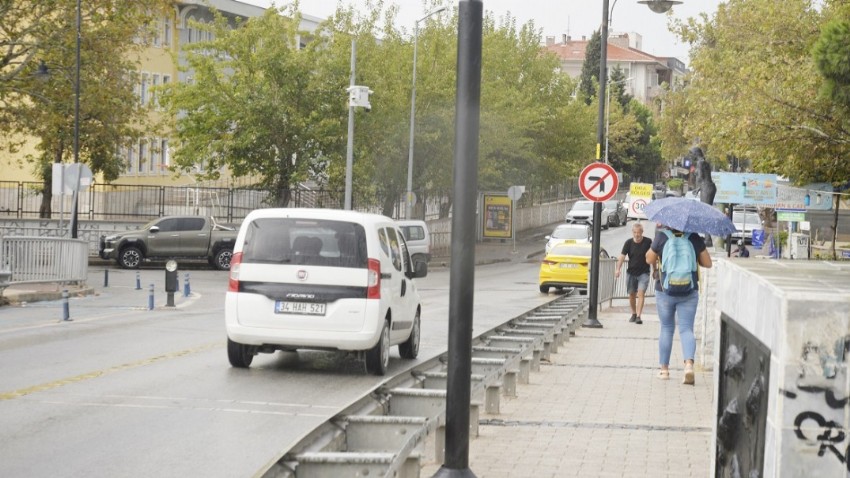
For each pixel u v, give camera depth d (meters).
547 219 125.62
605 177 32.72
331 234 20.31
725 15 46.03
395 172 77.31
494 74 92.69
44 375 19.45
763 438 5.62
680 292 19.64
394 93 75.31
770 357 5.47
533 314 28.22
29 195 78.94
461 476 9.92
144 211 82.06
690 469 12.02
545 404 16.89
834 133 36.88
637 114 174.12
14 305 36.28
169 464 12.43
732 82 41.94
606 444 13.52
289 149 70.12
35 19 57.84
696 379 20.47
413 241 65.06
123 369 20.42
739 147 38.81
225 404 16.73
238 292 20.33
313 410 16.39
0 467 12.14
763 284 5.73
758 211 82.56
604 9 32.72
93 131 64.19
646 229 111.38
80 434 14.13
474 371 16.14
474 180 9.84
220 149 68.31
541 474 11.62
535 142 101.12
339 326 20.03
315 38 71.69
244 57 69.44
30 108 59.34
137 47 62.84
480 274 66.81
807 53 37.34
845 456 5.12
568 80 104.06
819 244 54.06
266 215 20.59
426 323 32.91
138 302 39.06
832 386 5.13
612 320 35.72
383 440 10.92
